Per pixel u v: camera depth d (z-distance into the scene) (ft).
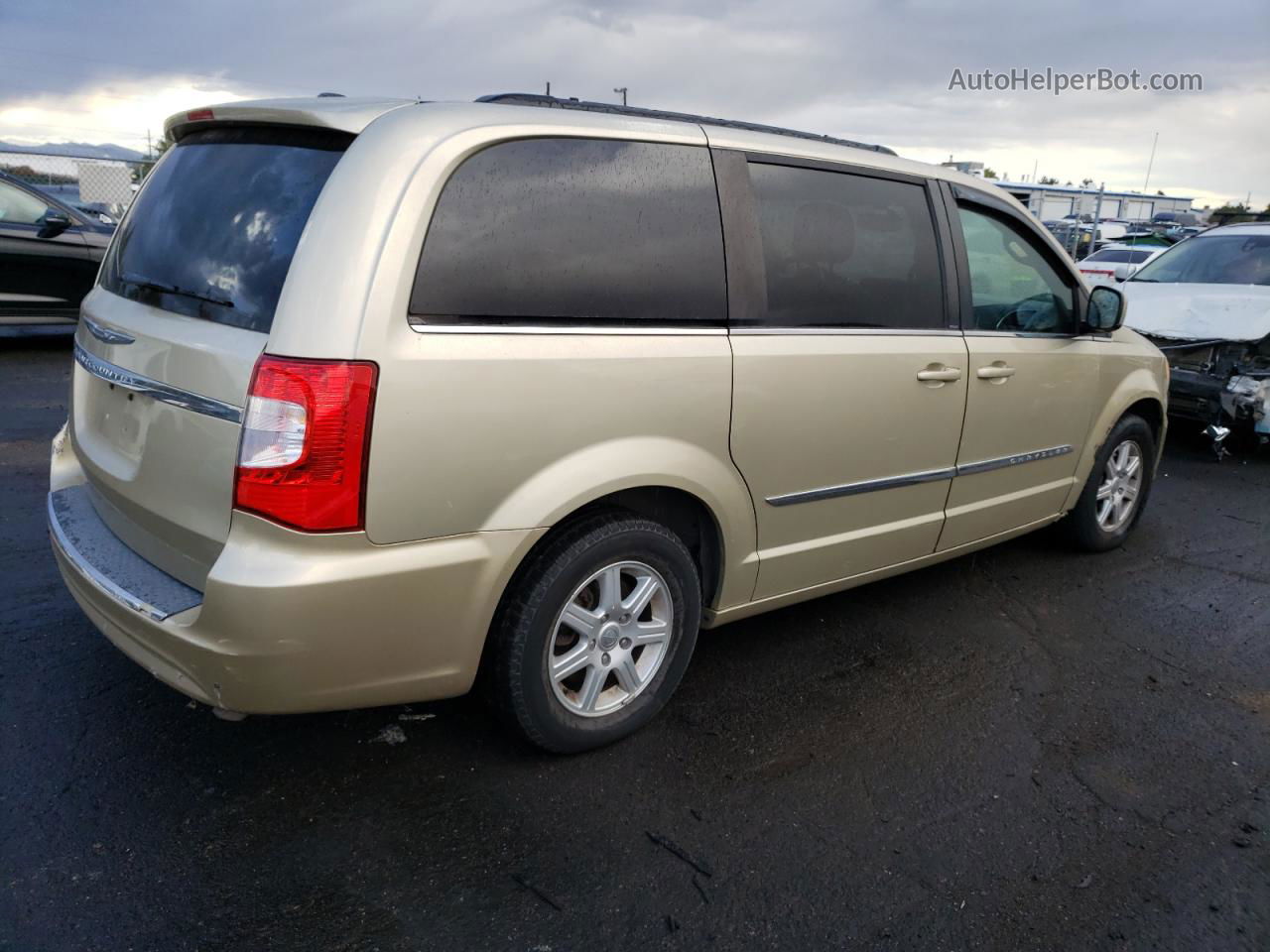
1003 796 9.60
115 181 66.80
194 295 8.32
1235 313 23.99
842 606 14.07
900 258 11.58
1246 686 12.28
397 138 7.77
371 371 7.34
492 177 8.14
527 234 8.30
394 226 7.54
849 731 10.62
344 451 7.30
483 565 8.17
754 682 11.58
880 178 11.45
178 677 7.86
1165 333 24.47
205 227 8.60
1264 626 14.21
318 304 7.32
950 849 8.75
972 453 12.78
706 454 9.59
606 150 8.95
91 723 9.69
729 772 9.68
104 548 8.96
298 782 9.03
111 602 8.21
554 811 8.86
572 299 8.57
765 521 10.45
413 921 7.47
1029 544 17.28
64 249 29.25
